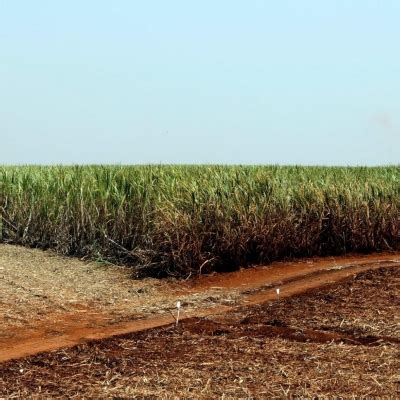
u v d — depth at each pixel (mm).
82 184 19297
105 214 17734
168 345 9305
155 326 10805
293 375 7918
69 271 16016
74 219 18641
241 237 16734
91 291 13961
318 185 20703
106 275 15766
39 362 8562
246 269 16844
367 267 16203
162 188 17359
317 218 19188
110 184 18609
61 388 7566
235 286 15039
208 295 13758
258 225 17375
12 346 9664
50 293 13305
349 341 9641
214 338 9695
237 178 18594
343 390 7410
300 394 7281
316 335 9938
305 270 16938
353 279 13844
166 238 15875
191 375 7934
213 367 8227
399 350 9016
